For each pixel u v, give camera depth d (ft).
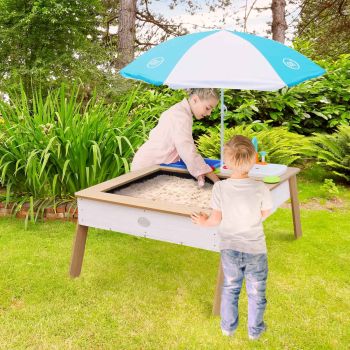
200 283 11.14
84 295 10.52
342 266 12.08
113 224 10.45
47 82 31.07
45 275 11.50
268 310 9.86
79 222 11.02
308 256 12.70
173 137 12.09
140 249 13.29
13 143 16.01
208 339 8.83
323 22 58.95
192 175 12.51
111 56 35.53
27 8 31.42
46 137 16.08
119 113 17.81
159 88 26.99
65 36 32.73
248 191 8.41
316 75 9.89
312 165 23.32
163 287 10.93
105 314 9.71
